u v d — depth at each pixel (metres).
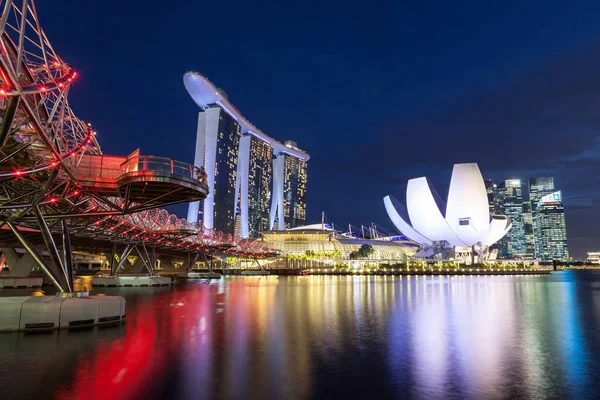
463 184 160.75
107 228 52.12
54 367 13.07
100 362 13.75
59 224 43.22
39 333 18.83
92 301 21.22
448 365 13.97
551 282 90.69
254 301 37.00
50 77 16.59
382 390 11.22
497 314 28.39
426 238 176.25
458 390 11.26
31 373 12.38
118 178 20.86
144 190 21.61
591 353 15.91
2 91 12.11
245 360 14.34
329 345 17.12
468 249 181.62
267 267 167.25
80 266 126.69
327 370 13.20
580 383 11.92
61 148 18.94
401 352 15.92
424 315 27.48
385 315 27.31
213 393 10.77
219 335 19.06
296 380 12.04
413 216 170.25
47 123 16.02
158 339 17.84
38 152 19.52
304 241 175.25
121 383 11.48
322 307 32.12
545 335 19.91
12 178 19.64
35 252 22.00
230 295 44.41
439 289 59.03
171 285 67.06
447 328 21.94
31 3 15.23
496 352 16.02
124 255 70.50
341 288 59.81
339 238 188.62
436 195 177.38
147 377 12.11
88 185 21.83
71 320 20.34
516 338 19.05
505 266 174.00
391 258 183.50
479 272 152.00
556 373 13.01
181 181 20.34
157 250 90.19
